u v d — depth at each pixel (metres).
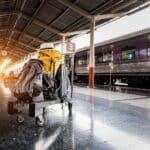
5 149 2.57
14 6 15.97
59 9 14.95
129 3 12.47
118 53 15.76
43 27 19.70
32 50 34.34
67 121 4.13
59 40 22.94
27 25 20.48
